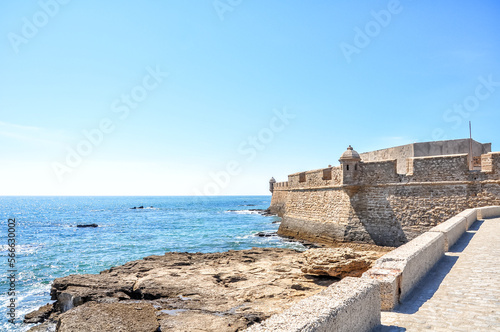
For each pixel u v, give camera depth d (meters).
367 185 25.59
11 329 14.55
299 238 34.50
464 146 26.88
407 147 29.34
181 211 115.25
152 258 23.05
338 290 4.90
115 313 10.61
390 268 6.92
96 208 145.25
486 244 12.06
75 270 26.84
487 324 5.49
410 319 5.78
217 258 23.19
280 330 3.39
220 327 10.99
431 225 22.14
